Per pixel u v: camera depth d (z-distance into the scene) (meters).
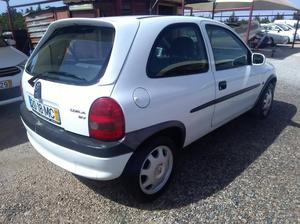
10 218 2.70
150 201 2.89
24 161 3.70
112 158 2.44
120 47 2.54
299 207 2.80
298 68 10.62
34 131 2.94
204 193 3.02
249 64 4.27
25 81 3.20
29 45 12.62
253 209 2.78
